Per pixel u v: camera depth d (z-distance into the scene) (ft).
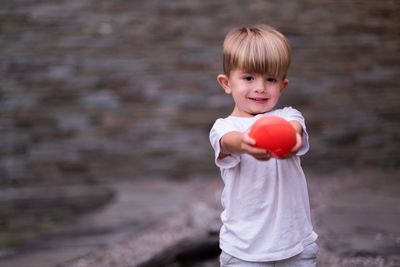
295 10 25.13
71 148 24.57
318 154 25.31
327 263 12.12
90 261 13.26
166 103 25.11
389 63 25.35
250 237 7.43
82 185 24.53
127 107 24.91
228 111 25.31
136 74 24.90
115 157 24.85
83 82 24.59
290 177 7.56
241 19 25.11
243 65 7.67
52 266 12.97
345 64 25.29
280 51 7.66
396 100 25.48
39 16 24.23
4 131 24.08
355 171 25.21
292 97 25.21
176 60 25.08
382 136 25.49
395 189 20.58
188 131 25.22
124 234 15.69
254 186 7.47
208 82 25.21
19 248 14.90
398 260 11.94
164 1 24.91
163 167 25.08
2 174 24.00
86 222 17.47
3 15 24.00
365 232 14.26
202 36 25.11
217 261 14.11
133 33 24.84
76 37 24.50
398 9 25.08
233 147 7.06
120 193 22.11
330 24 25.17
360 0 25.11
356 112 25.44
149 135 25.07
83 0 24.50
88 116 24.68
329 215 16.40
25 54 24.18
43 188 24.25
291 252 7.37
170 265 13.70
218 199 19.77
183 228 15.81
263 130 6.52
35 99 24.31
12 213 23.94
